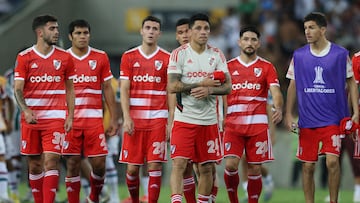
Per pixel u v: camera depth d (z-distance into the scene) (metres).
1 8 71.81
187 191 36.88
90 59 38.03
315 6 65.75
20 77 35.56
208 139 34.47
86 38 37.91
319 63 35.91
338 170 35.91
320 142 36.25
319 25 35.81
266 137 37.44
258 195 37.88
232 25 65.88
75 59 38.00
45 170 35.78
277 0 66.12
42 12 65.38
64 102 36.16
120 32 68.62
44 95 35.91
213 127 34.53
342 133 35.78
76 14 68.12
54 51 36.00
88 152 38.09
